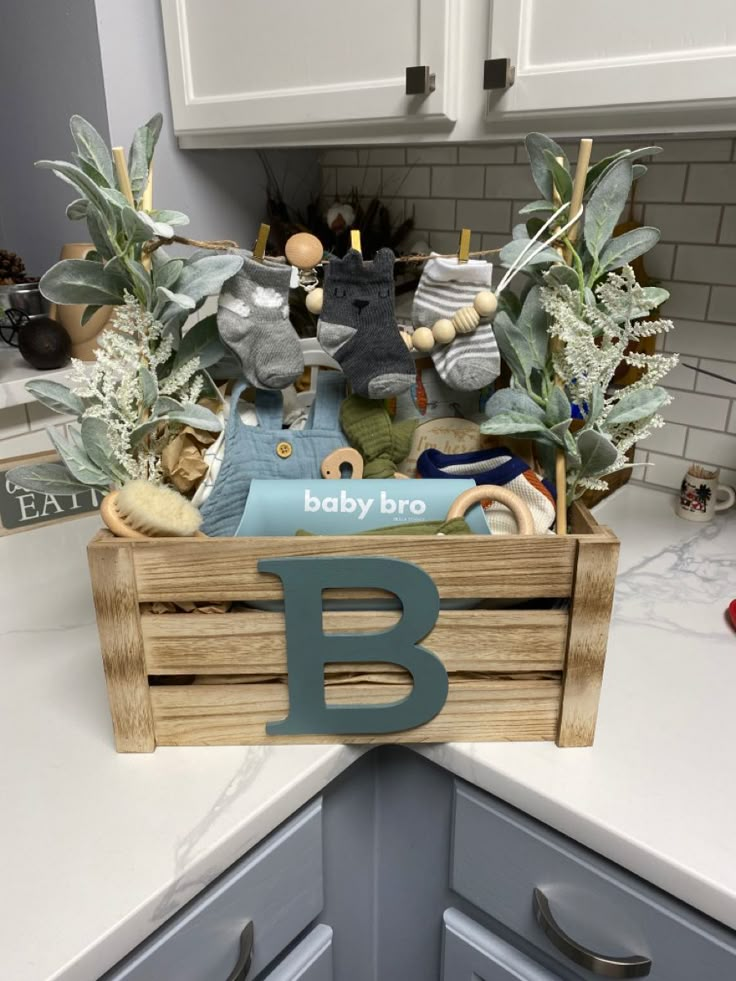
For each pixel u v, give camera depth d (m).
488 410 0.71
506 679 0.68
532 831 0.68
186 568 0.63
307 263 0.72
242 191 1.41
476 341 0.72
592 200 0.67
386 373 0.70
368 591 0.64
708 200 1.12
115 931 0.53
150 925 0.56
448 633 0.65
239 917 0.66
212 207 1.37
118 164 0.64
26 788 0.65
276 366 0.70
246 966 0.65
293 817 0.69
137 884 0.56
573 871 0.66
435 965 0.85
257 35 1.08
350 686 0.68
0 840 0.60
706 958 0.60
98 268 0.65
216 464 0.73
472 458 0.75
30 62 1.25
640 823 0.61
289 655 0.65
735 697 0.77
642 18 0.78
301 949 0.77
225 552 0.62
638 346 1.19
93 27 1.14
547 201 0.69
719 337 1.17
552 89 0.85
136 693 0.67
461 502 0.67
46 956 0.51
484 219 1.33
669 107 0.79
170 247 1.32
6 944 0.52
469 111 0.94
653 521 1.21
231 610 0.67
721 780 0.66
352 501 0.67
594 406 0.66
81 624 0.91
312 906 0.74
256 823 0.62
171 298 0.63
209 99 1.18
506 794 0.67
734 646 0.87
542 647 0.66
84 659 0.84
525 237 0.73
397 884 0.84
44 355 1.09
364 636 0.65
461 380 0.72
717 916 0.57
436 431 0.79
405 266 1.35
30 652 0.85
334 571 0.62
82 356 1.17
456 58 0.92
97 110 1.19
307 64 1.04
